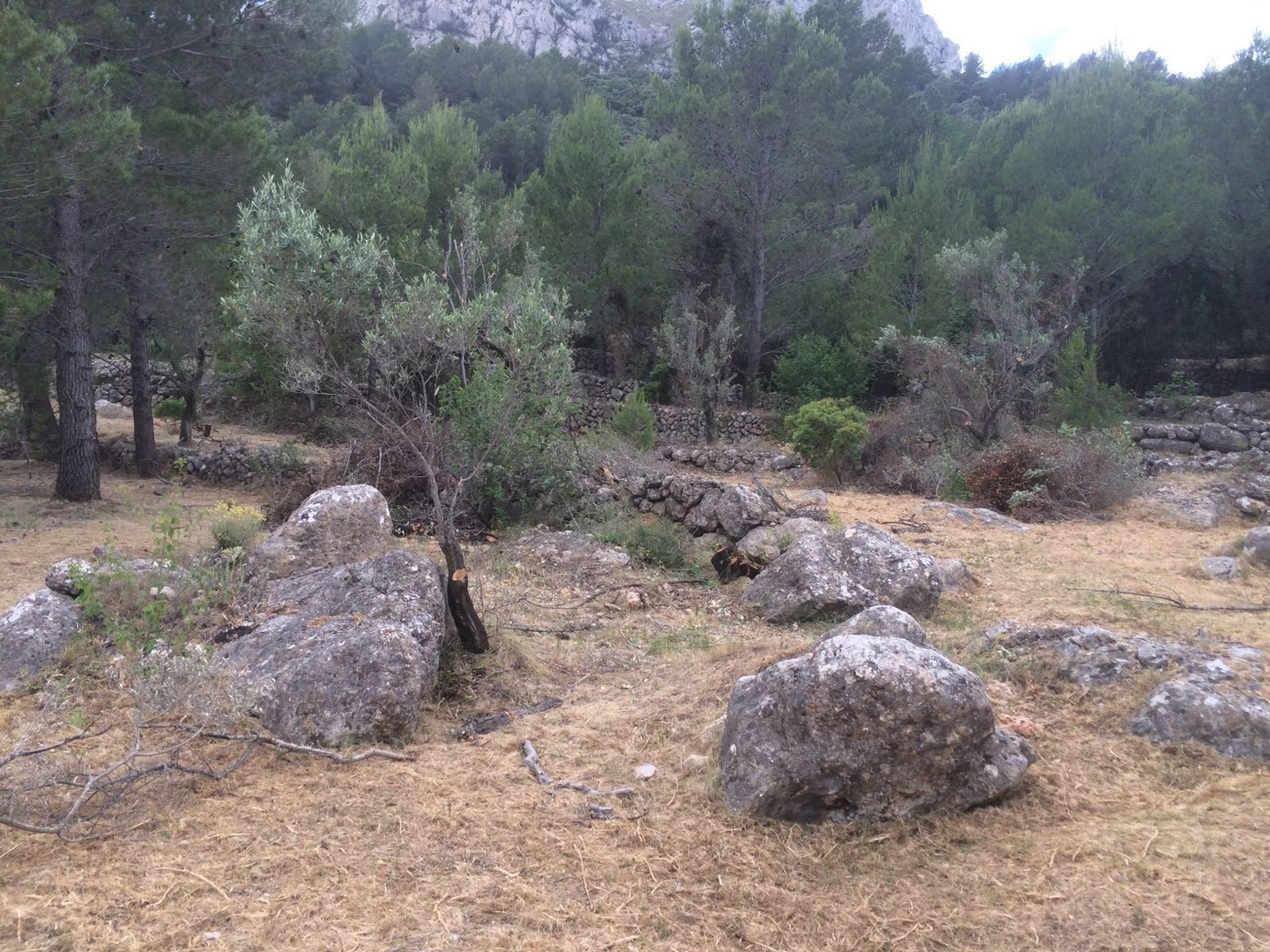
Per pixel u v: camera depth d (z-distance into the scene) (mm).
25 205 11797
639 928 3213
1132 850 3570
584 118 26594
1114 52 24750
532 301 7629
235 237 13320
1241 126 23328
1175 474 16703
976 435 17031
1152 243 21438
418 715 4996
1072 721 4805
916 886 3441
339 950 3041
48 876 3465
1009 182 25109
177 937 3100
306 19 15039
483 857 3656
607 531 10141
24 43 10469
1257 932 3023
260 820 3922
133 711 4969
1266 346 23188
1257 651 5699
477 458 8930
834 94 26188
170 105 14234
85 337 13664
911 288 24000
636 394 20641
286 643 5203
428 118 28406
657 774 4414
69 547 10078
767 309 26297
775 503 11117
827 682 3887
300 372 6645
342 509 7320
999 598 8062
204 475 16250
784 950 3084
